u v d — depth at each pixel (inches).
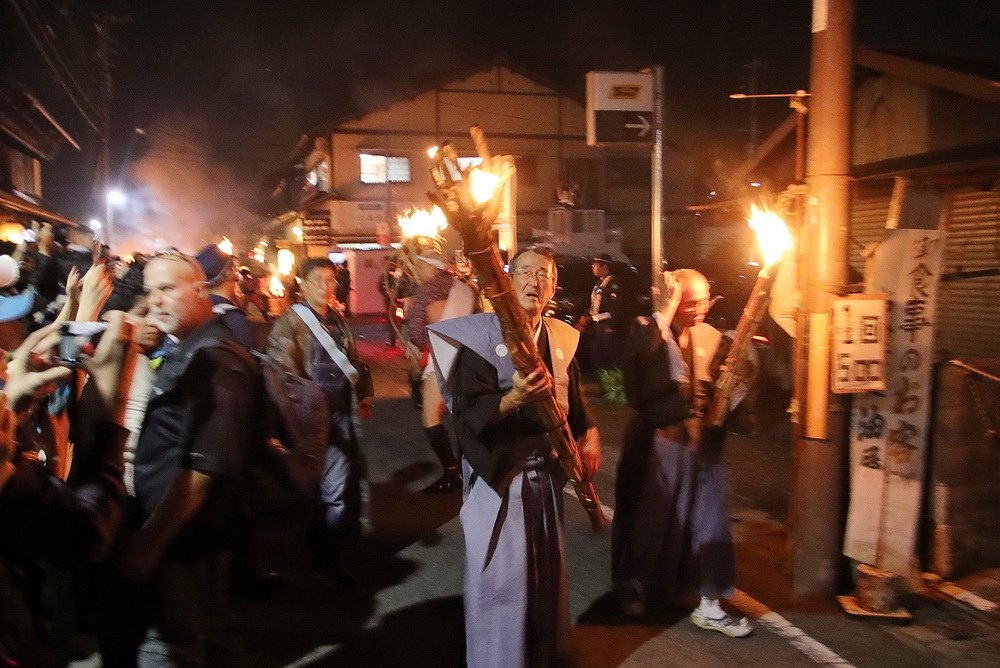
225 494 115.9
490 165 117.2
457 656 168.4
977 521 204.2
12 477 91.6
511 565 137.2
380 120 1299.2
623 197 1365.7
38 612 103.6
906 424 185.0
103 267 133.7
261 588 193.8
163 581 113.1
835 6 184.1
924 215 217.2
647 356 177.8
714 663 165.8
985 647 173.3
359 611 189.8
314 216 1339.8
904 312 184.9
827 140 186.2
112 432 106.0
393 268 379.9
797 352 208.2
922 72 318.7
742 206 418.3
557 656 147.6
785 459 320.5
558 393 141.8
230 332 119.6
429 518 256.7
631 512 182.1
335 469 199.8
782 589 203.2
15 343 143.9
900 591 188.5
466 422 133.6
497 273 116.8
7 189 808.3
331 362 198.5
